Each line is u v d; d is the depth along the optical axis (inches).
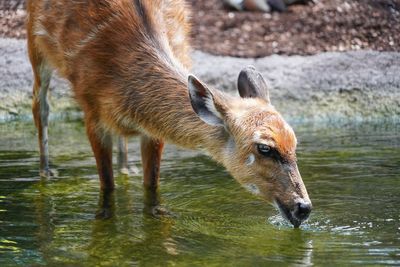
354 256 374.6
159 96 437.7
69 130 633.6
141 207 456.1
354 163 523.8
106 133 474.6
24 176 514.0
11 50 700.7
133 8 466.0
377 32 723.4
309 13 744.3
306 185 480.1
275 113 407.2
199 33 727.1
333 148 564.1
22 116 665.0
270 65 687.7
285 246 390.0
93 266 371.6
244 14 749.9
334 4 748.6
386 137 596.1
